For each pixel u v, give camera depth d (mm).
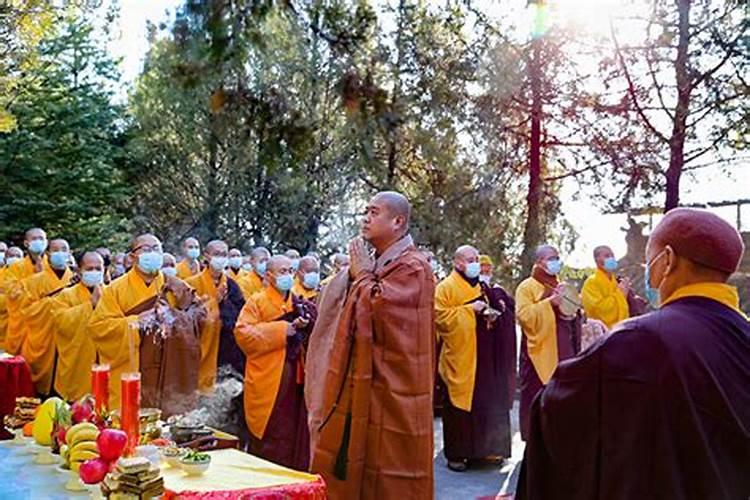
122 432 2861
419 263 3551
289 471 2941
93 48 19688
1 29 11820
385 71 5523
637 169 11930
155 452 2908
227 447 3611
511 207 13336
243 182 16750
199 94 5422
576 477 1889
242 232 17516
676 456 1766
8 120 13609
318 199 15672
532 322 6543
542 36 12031
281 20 5008
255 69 5184
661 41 11422
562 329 6570
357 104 5285
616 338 1863
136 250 5418
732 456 1787
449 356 6508
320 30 5086
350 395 3457
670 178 11680
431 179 13312
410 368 3436
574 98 12203
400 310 3432
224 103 5023
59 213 17719
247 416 5379
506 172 13031
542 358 6531
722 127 11219
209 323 6289
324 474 3477
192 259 8375
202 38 4777
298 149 5184
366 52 5289
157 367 5266
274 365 5293
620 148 12070
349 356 3469
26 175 17641
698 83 11250
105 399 3391
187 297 5547
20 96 17062
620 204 12133
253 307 5430
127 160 19156
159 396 5258
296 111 5191
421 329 3494
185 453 2959
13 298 6621
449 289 6590
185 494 2588
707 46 11133
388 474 3400
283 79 5414
